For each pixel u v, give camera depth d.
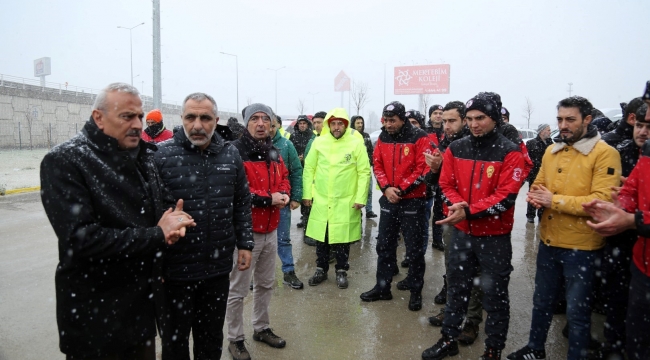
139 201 2.07
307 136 7.04
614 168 2.68
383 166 4.16
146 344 2.17
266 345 3.34
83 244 1.81
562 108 2.80
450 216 2.95
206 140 2.46
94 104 1.96
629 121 3.12
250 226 2.79
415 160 3.98
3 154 20.41
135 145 2.06
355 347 3.30
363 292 4.43
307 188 4.78
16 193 10.24
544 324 2.98
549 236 2.90
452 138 4.26
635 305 2.38
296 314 3.89
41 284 4.52
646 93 2.32
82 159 1.89
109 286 1.98
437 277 4.88
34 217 7.77
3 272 4.88
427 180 3.77
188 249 2.44
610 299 3.09
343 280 4.57
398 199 3.99
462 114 4.20
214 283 2.57
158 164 2.43
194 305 2.58
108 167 1.96
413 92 39.69
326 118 4.62
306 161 4.86
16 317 3.74
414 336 3.48
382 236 4.15
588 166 2.74
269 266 3.35
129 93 1.97
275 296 4.32
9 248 5.83
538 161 6.62
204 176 2.49
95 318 1.94
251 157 3.40
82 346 1.93
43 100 27.34
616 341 3.08
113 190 1.98
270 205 3.27
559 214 2.85
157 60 11.78
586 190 2.75
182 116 2.46
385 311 3.96
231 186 2.60
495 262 2.97
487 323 3.02
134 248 1.91
